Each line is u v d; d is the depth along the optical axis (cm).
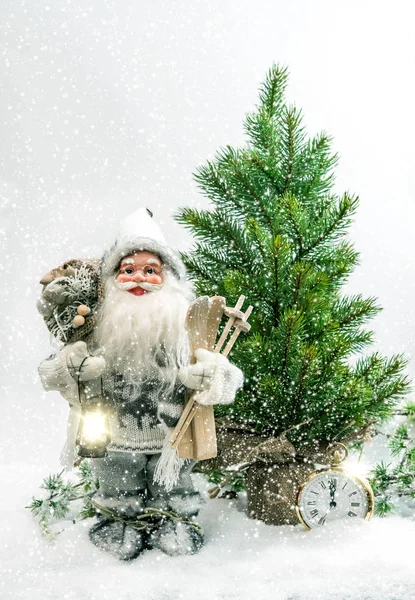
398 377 194
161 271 181
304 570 162
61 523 193
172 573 163
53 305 173
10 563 168
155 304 175
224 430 190
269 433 191
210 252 207
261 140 212
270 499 189
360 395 186
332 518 185
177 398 176
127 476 181
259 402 189
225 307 177
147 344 174
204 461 191
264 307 194
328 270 201
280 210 201
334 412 188
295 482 189
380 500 196
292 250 199
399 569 161
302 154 210
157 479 177
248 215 207
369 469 205
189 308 175
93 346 177
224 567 165
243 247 203
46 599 150
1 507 200
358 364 195
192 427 176
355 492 185
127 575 160
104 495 184
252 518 194
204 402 171
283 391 185
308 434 190
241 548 176
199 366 171
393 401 195
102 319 175
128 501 183
